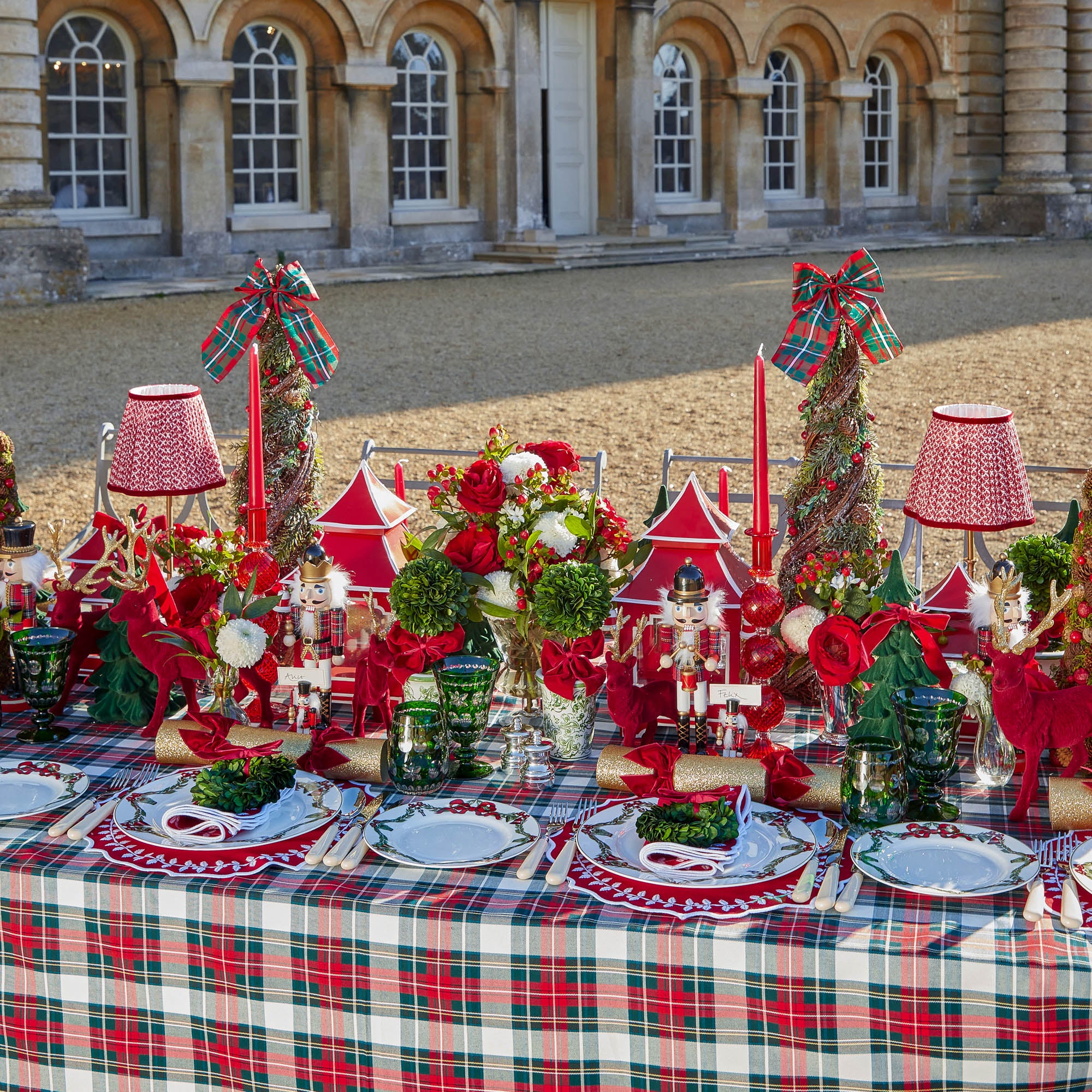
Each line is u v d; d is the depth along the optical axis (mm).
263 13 18750
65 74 17484
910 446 9445
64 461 8938
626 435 9836
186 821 2023
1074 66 26891
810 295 2475
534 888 1890
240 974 1889
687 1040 1784
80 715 2592
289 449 2895
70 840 2018
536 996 1808
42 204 16328
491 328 14844
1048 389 11383
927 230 27047
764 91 23984
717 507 2783
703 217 24203
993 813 2148
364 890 1879
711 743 2303
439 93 21156
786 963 1733
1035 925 1751
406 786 2221
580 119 22984
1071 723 2062
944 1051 1721
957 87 26703
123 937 1916
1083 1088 1709
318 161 19875
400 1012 1851
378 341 13938
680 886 1838
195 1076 1946
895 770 2043
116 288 17078
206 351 2846
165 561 2533
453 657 2334
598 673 2256
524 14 21062
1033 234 26500
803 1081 1765
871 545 2527
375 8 19562
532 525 2312
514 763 2287
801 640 2250
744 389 11672
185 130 18141
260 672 2398
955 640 2576
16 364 12367
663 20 22938
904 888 1831
